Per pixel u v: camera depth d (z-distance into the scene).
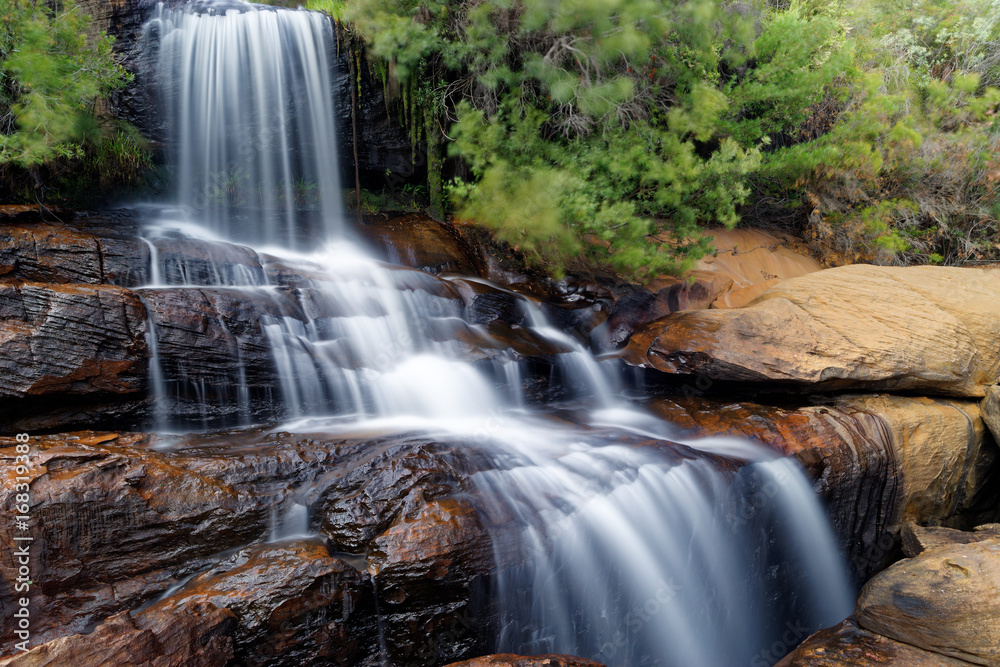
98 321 5.01
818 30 9.37
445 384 6.55
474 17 7.84
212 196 8.98
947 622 5.14
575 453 5.55
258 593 3.73
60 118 6.79
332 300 6.60
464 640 4.23
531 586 4.48
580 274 8.70
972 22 12.55
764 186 11.17
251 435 5.36
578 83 8.03
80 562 3.83
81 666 3.15
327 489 4.64
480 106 9.16
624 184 8.20
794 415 6.88
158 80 8.61
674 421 6.79
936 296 8.27
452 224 9.51
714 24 8.82
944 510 7.80
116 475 4.09
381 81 9.54
